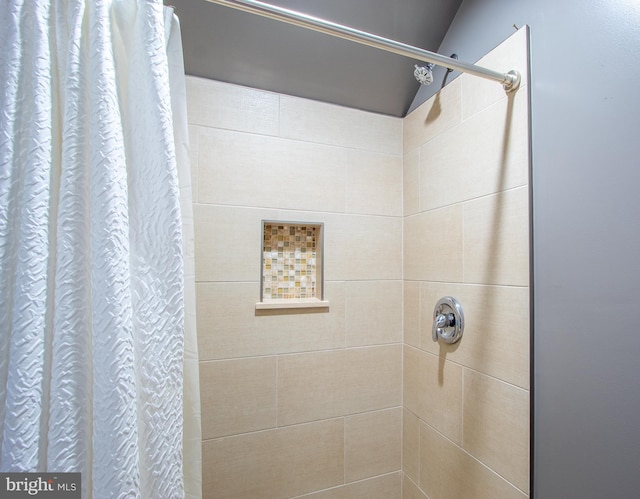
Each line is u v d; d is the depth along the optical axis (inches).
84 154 18.6
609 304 23.0
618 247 22.5
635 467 21.2
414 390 46.1
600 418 23.4
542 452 27.7
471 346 36.0
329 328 45.1
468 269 36.7
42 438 17.2
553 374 27.0
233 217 40.7
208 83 39.9
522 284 29.8
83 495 17.5
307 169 44.5
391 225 49.2
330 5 37.1
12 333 16.8
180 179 25.0
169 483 20.3
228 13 35.7
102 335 17.8
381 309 48.2
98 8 19.2
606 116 23.4
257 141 42.0
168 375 20.6
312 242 47.0
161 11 21.5
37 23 18.0
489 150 33.9
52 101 18.4
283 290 45.0
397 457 48.3
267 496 41.4
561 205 26.6
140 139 20.7
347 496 45.3
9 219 17.1
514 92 31.0
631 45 22.0
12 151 17.2
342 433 45.4
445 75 41.1
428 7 38.8
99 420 17.5
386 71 44.2
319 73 42.8
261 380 41.5
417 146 46.5
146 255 20.5
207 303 39.4
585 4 25.0
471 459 35.6
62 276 17.7
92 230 18.2
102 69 18.9
